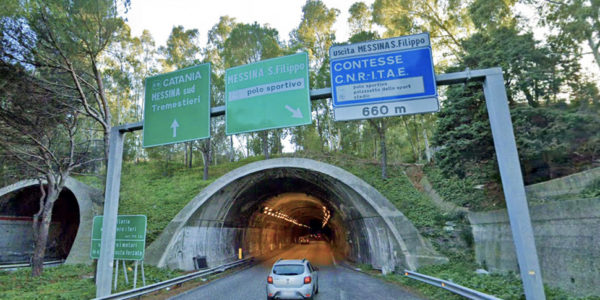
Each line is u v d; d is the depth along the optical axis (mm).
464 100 13602
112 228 9453
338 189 20672
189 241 19312
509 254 11883
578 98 12008
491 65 12805
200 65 9281
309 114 7980
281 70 8484
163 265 17359
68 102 15641
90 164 28641
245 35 33781
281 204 36562
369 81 7777
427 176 24344
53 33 12992
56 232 30609
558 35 12148
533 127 11352
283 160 20203
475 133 12859
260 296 11352
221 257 23250
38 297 11570
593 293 7633
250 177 21125
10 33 12141
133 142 43062
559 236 9078
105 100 16328
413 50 7801
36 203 28438
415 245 15844
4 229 26328
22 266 22688
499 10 14406
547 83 11750
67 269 19531
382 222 17453
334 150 40875
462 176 15109
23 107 13867
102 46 14750
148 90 9633
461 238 15734
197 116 8961
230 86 8844
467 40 15531
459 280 11289
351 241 25766
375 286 12867
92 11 13547
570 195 10148
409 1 26297
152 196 28469
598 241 7664
